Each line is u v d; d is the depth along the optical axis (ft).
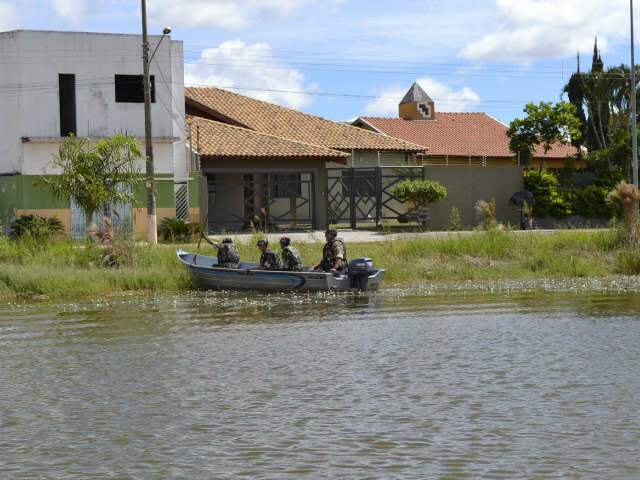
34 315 65.46
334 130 171.94
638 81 184.96
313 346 50.29
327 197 149.28
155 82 130.11
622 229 100.63
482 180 154.30
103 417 35.06
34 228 109.29
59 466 29.19
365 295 75.92
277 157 143.64
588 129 187.93
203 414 35.22
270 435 32.19
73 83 128.47
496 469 28.17
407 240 101.71
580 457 29.22
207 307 68.95
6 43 124.16
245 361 46.01
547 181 156.35
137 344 51.98
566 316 60.80
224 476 27.96
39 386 40.75
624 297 71.61
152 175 112.16
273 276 77.56
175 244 111.34
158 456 30.01
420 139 211.41
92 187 109.19
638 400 36.11
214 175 147.84
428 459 29.22
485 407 35.47
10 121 125.18
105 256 89.86
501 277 88.84
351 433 32.27
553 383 39.34
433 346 49.52
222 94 177.99
